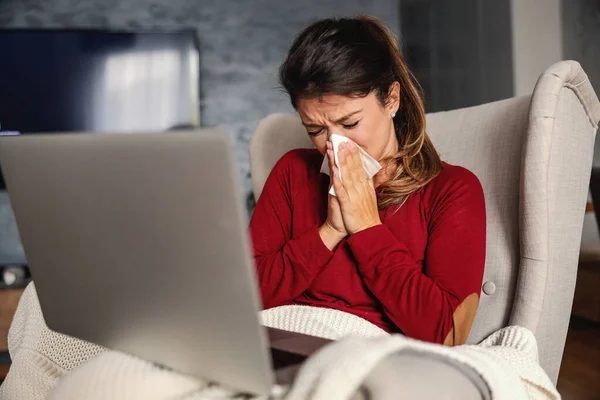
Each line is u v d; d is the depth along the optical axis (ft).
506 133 4.29
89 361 2.76
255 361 2.16
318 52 3.56
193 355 2.41
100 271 2.63
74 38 13.88
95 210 2.50
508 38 12.66
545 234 3.73
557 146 3.75
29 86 13.79
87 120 13.96
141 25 14.70
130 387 2.48
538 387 2.98
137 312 2.56
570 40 12.85
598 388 7.36
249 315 2.11
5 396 3.66
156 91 14.14
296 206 4.27
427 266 3.68
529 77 12.57
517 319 3.81
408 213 3.86
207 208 2.09
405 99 4.05
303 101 3.64
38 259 2.99
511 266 4.05
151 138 2.17
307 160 4.40
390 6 15.48
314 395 2.10
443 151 4.57
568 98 3.84
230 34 14.93
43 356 3.59
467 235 3.65
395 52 4.06
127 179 2.30
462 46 14.07
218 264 2.13
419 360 2.25
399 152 3.94
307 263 3.81
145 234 2.33
